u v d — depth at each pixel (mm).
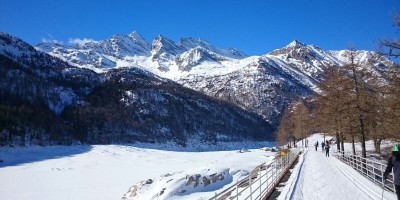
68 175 43656
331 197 14789
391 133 22156
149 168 50531
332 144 77438
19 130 101875
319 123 45188
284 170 24484
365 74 26594
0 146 83875
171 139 154500
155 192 21203
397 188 10805
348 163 31578
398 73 17219
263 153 66500
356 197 14453
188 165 53875
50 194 30109
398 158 10977
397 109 19047
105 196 28250
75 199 27359
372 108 26078
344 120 31734
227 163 38438
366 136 31203
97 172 46344
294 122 81062
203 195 21094
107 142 129375
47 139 107375
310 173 24047
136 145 134250
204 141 166500
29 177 42281
